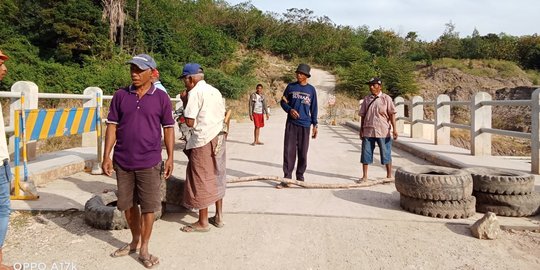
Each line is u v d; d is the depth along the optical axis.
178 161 8.78
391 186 6.38
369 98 6.57
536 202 4.69
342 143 12.68
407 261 3.51
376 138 6.52
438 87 47.84
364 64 43.81
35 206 4.89
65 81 25.64
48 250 3.72
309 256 3.61
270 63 48.88
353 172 7.68
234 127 18.77
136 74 3.37
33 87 6.50
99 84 26.47
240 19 53.75
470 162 7.56
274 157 9.55
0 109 3.08
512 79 49.88
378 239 4.01
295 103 6.21
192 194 4.14
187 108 4.13
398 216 4.70
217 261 3.50
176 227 4.34
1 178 3.05
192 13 52.72
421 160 9.22
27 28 31.16
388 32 64.62
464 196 4.66
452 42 62.16
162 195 4.62
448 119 10.55
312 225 4.41
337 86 41.34
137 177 3.42
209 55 43.00
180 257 3.57
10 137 6.53
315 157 9.60
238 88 34.28
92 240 3.97
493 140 27.52
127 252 3.62
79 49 30.52
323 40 55.28
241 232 4.19
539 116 6.53
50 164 6.68
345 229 4.29
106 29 32.12
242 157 9.49
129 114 3.38
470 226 4.32
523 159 10.15
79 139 10.64
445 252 3.70
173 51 39.12
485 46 61.19
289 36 55.56
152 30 38.84
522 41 61.00
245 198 5.49
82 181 6.48
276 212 4.82
